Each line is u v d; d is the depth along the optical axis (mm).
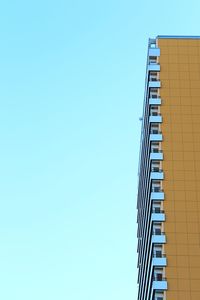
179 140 134500
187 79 142000
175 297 117062
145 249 144375
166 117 137125
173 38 147125
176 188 128875
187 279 118750
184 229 124188
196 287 118062
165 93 140125
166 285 118062
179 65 143750
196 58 144875
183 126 136125
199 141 134500
